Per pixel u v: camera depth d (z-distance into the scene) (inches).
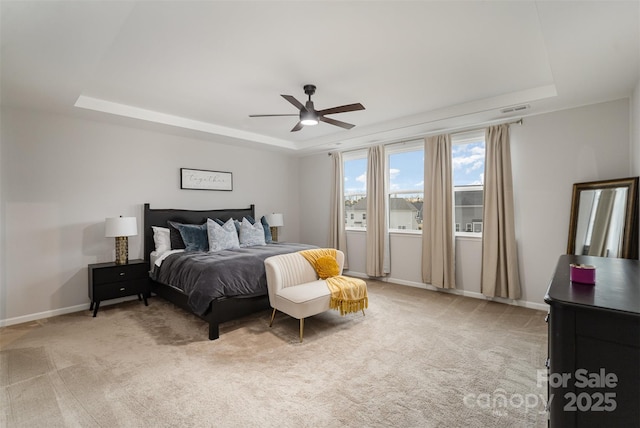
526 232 148.5
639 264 71.4
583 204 129.6
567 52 85.0
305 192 257.6
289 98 108.3
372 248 205.3
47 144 140.5
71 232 147.0
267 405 75.1
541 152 143.6
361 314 140.5
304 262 140.0
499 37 88.0
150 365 94.5
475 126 164.7
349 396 78.6
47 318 137.3
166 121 161.2
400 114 161.5
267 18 78.5
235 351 104.0
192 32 84.7
